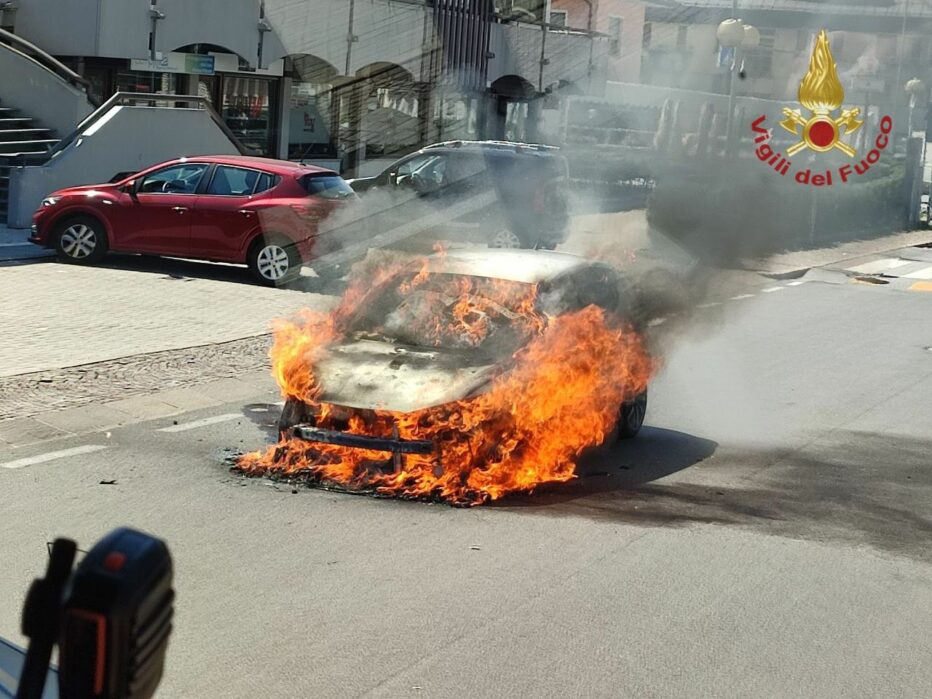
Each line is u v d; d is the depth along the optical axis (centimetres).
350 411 814
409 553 686
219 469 844
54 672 182
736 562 693
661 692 512
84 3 2202
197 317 1400
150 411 994
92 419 955
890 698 518
